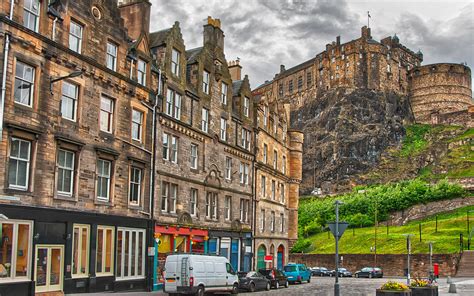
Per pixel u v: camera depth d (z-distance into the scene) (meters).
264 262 51.59
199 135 39.66
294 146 62.00
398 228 94.38
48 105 25.25
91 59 28.16
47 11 25.45
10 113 22.92
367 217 104.44
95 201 28.17
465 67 171.75
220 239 42.47
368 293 35.19
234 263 45.06
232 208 44.88
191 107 39.06
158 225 33.78
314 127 157.25
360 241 86.56
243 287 36.06
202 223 39.66
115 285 29.20
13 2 23.23
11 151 23.23
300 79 170.38
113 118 30.19
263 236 51.09
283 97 175.25
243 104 48.66
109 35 30.08
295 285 46.09
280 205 57.06
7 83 22.75
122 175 30.61
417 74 169.75
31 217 23.72
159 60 35.94
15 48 23.34
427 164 144.88
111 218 29.22
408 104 166.62
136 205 31.94
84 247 27.31
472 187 108.25
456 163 138.50
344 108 153.38
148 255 32.44
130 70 31.80
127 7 35.59
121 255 30.12
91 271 27.38
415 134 158.50
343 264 75.56
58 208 25.41
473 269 63.28
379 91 158.12
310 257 80.56
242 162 47.66
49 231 24.84
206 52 41.81
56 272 25.28
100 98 29.14
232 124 46.22
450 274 64.75
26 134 23.81
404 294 24.66
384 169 144.38
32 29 24.66
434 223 91.12
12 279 22.72
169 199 35.56
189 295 29.52
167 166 35.34
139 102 32.47
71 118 27.17
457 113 160.25
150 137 33.56
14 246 22.91
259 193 50.56
